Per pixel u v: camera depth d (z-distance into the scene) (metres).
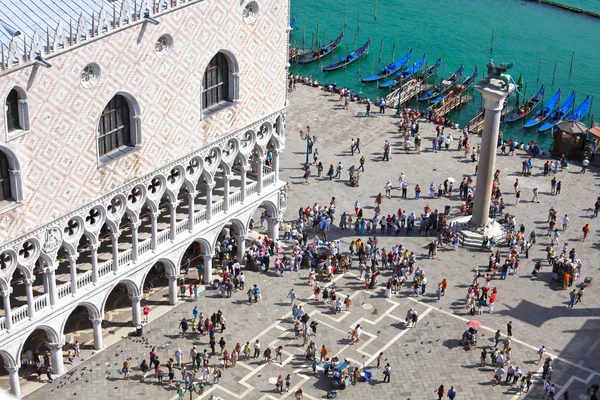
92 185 68.12
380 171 103.88
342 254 88.31
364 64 142.12
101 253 75.69
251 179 87.12
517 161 108.00
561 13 164.88
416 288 82.94
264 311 80.25
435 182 102.62
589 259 90.19
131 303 79.25
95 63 64.81
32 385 70.81
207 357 72.50
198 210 81.94
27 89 60.78
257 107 81.00
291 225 92.06
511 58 147.38
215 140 77.69
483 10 165.00
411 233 92.94
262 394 71.50
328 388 72.38
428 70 136.88
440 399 71.00
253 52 78.19
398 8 164.12
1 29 61.62
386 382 73.06
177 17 69.81
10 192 63.31
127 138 70.81
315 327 77.31
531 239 91.25
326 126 113.12
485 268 88.06
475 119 119.31
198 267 82.75
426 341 77.81
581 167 107.12
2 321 66.12
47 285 68.19
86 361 73.38
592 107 133.88
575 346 78.19
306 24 156.38
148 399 70.38
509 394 72.69
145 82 69.38
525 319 81.12
